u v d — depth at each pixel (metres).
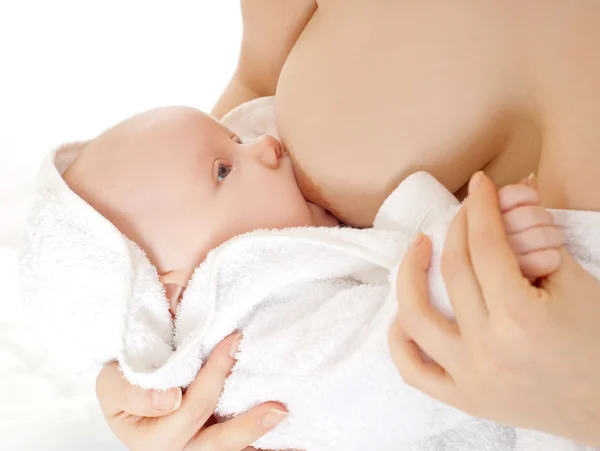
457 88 0.67
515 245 0.53
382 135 0.72
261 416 0.73
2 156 1.49
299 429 0.74
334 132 0.76
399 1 0.71
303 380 0.72
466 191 0.77
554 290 0.51
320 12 0.81
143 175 0.84
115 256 0.78
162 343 0.80
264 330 0.78
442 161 0.71
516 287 0.49
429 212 0.69
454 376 0.55
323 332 0.73
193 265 0.84
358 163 0.75
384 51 0.72
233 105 1.14
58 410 1.07
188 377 0.79
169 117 0.89
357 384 0.69
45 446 1.03
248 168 0.86
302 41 0.82
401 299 0.57
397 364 0.60
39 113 1.63
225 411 0.79
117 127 0.91
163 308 0.82
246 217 0.85
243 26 1.00
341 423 0.71
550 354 0.49
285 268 0.78
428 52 0.68
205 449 0.77
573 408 0.51
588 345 0.48
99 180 0.85
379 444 0.72
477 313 0.51
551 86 0.61
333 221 0.91
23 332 1.17
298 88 0.80
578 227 0.56
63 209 0.80
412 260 0.59
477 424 0.72
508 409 0.54
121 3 1.81
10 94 1.67
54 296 0.79
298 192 0.87
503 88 0.66
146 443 0.78
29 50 1.76
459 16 0.66
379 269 0.78
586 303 0.50
